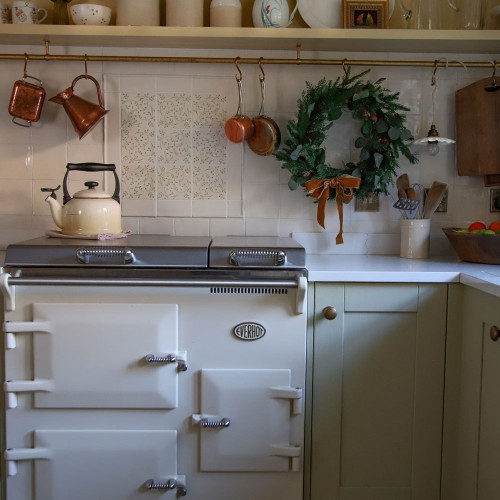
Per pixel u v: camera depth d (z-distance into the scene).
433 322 1.71
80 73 2.14
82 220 1.84
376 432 1.72
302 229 2.18
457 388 1.72
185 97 2.15
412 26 2.14
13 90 2.01
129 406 1.63
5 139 2.14
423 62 2.11
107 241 1.76
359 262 1.92
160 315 1.62
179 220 2.17
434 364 1.71
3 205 2.15
